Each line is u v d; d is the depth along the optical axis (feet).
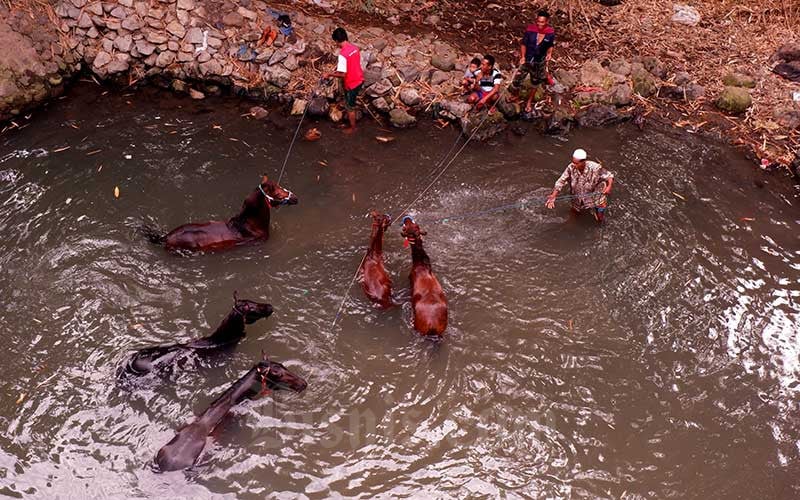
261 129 37.01
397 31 42.91
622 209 33.04
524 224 31.81
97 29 39.34
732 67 42.73
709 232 32.04
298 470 21.67
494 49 42.60
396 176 34.53
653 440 23.26
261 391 22.88
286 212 31.73
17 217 29.81
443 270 29.07
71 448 21.57
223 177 33.42
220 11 40.19
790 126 38.78
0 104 35.35
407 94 38.55
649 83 40.86
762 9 47.50
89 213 30.42
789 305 28.60
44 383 23.31
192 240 28.40
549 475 22.03
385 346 25.68
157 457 21.01
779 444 23.40
